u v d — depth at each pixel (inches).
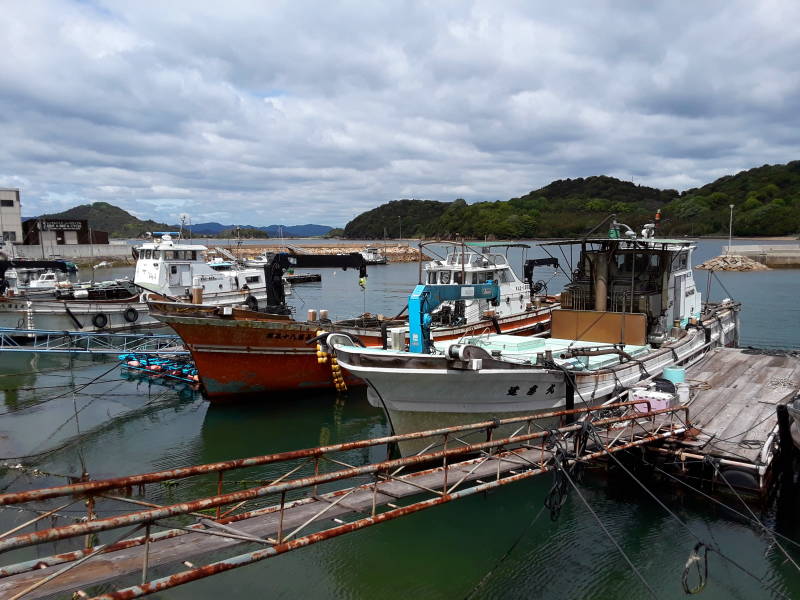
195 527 246.1
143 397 660.7
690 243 613.9
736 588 294.8
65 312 980.6
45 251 2524.6
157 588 185.5
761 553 322.3
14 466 458.6
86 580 214.1
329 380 644.7
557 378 410.6
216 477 443.2
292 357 610.5
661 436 372.5
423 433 279.9
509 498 398.0
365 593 305.6
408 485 307.1
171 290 1013.2
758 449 363.3
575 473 401.1
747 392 476.4
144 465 470.0
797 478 398.6
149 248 1031.0
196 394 670.5
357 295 1738.4
